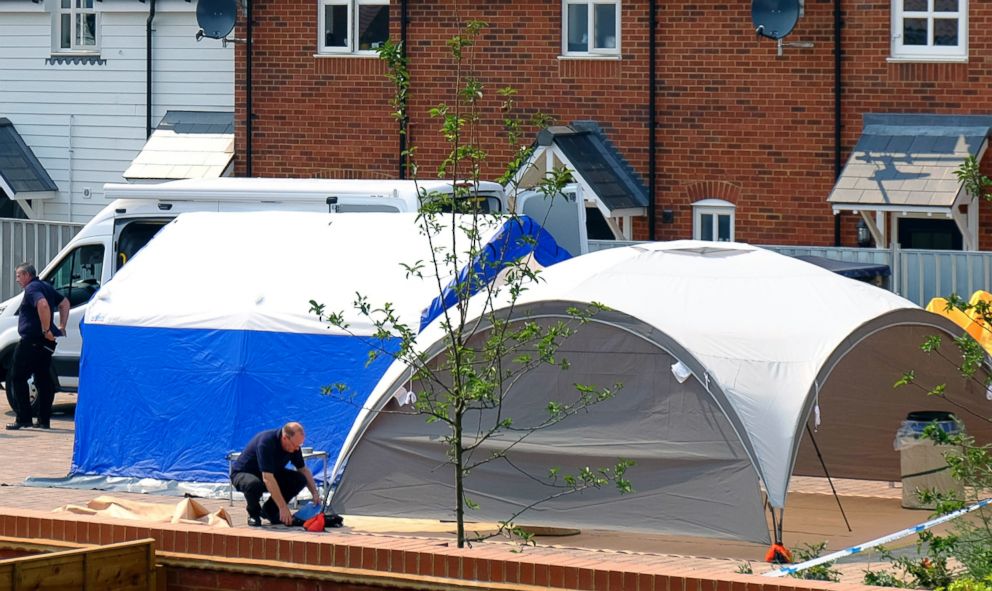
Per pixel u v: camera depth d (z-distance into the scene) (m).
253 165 91.25
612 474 42.47
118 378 53.66
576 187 66.94
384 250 53.53
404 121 37.00
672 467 42.09
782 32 78.94
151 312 53.66
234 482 45.12
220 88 97.00
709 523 41.69
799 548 41.53
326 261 53.69
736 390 41.31
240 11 91.06
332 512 45.09
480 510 43.81
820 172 80.25
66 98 101.00
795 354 42.50
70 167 101.00
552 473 38.28
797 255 75.75
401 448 44.56
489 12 85.69
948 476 48.09
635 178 83.75
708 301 43.94
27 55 101.88
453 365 34.84
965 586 29.62
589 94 84.44
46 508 48.38
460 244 51.78
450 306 50.00
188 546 32.69
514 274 36.03
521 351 42.88
